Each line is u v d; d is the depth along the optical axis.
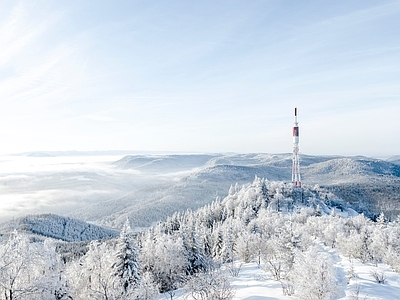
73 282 41.78
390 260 51.53
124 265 44.38
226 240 72.44
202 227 97.50
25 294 31.73
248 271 57.31
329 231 82.50
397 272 47.47
